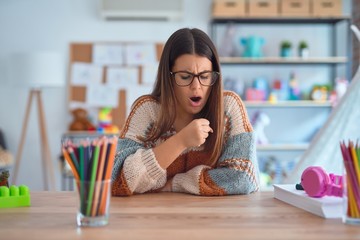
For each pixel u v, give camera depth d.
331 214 1.03
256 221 0.99
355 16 4.24
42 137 4.32
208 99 1.48
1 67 4.59
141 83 4.66
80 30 4.64
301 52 4.52
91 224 0.95
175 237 0.86
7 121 4.60
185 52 1.38
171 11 4.53
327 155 2.36
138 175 1.34
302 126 4.73
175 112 1.46
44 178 4.32
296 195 1.16
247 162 1.43
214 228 0.93
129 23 4.66
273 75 4.70
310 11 4.41
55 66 4.18
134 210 1.12
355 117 2.34
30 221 1.01
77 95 4.62
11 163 4.23
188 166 1.54
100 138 0.98
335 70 4.69
